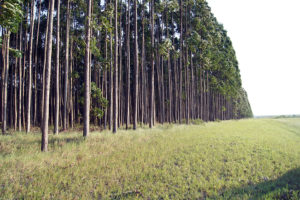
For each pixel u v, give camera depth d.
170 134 12.34
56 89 12.75
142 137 10.84
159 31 26.64
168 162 6.29
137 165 5.98
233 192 4.19
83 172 5.32
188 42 23.62
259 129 18.20
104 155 7.01
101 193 4.23
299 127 21.89
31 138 10.01
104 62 14.41
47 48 7.96
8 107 24.69
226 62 34.72
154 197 4.05
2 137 10.13
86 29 11.00
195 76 33.31
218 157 6.96
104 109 16.72
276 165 6.09
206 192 4.28
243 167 5.85
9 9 4.91
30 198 3.96
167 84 34.88
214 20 33.34
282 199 3.71
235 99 56.44
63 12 20.03
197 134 12.59
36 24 21.39
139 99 26.25
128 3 17.02
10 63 20.89
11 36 19.97
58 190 4.29
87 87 10.63
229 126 20.97
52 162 6.05
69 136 10.71
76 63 24.88
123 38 26.22
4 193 4.06
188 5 25.44
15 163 5.78
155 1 21.94
